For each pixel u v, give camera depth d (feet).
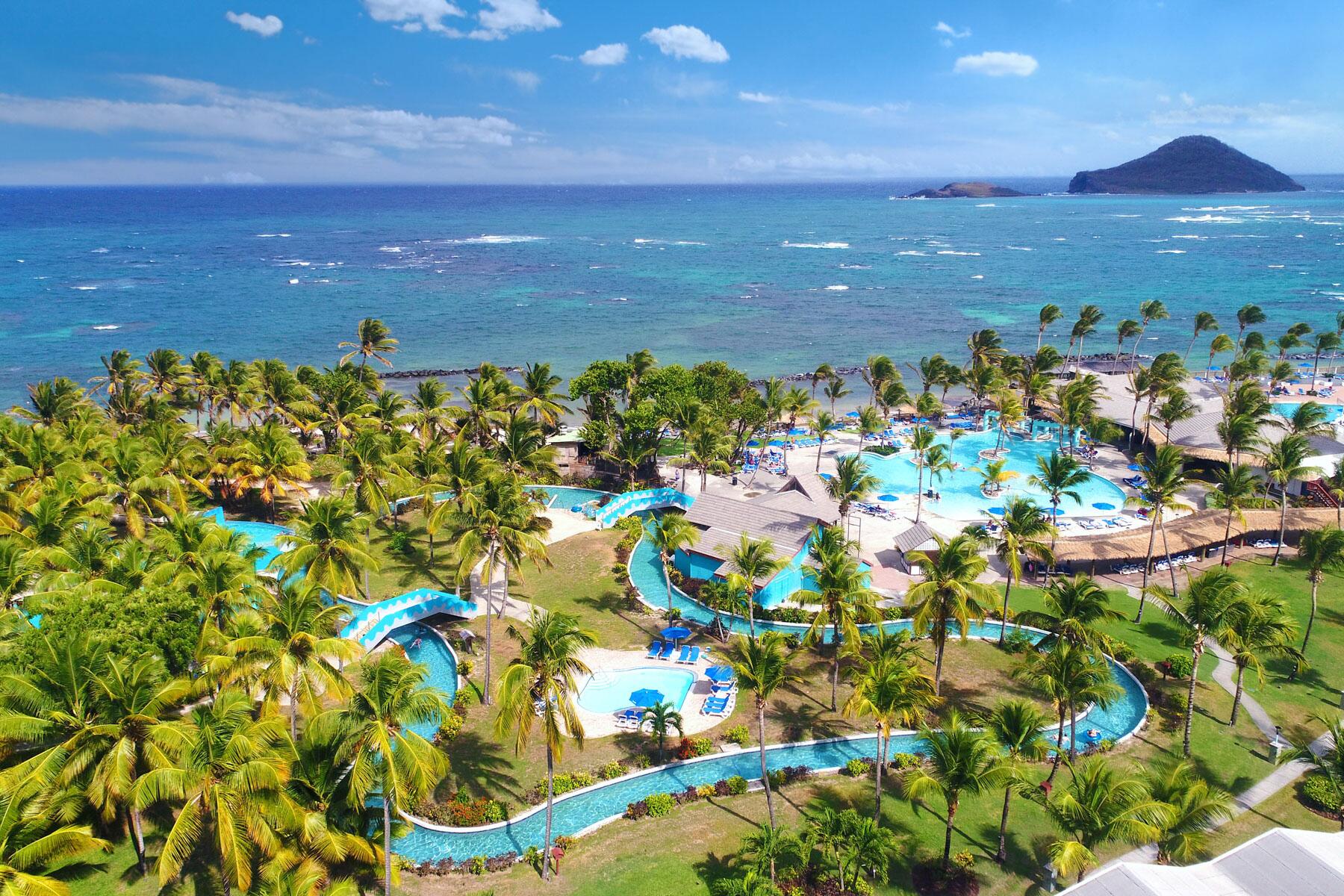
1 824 95.96
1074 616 151.12
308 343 568.82
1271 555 238.27
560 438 328.70
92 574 159.74
